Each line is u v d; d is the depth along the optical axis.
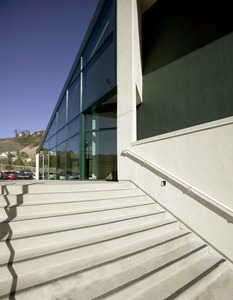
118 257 3.15
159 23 7.37
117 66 7.32
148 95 7.49
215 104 5.38
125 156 6.62
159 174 5.43
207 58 5.68
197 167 4.50
